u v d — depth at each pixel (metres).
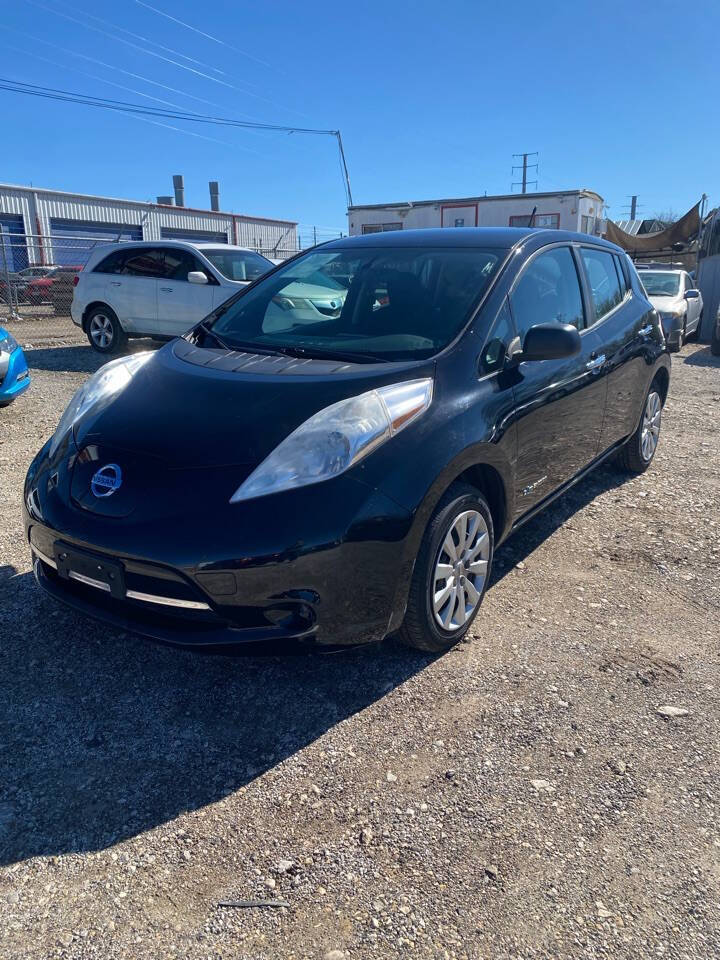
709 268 18.14
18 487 4.97
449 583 2.99
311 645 2.59
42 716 2.68
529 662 3.04
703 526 4.51
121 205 29.81
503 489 3.26
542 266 3.86
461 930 1.88
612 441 4.68
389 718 2.68
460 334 3.21
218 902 1.96
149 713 2.71
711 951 1.83
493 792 2.34
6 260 18.67
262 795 2.32
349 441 2.60
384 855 2.10
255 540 2.45
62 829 2.18
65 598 2.86
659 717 2.71
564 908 1.95
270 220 36.88
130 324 10.72
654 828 2.21
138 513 2.56
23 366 7.05
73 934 1.86
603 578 3.82
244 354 3.36
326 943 1.84
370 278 3.73
